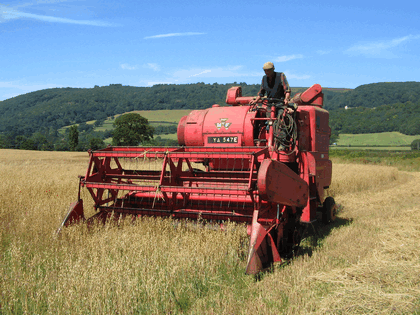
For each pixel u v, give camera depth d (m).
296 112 7.30
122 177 7.09
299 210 6.98
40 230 6.47
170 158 6.64
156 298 4.13
